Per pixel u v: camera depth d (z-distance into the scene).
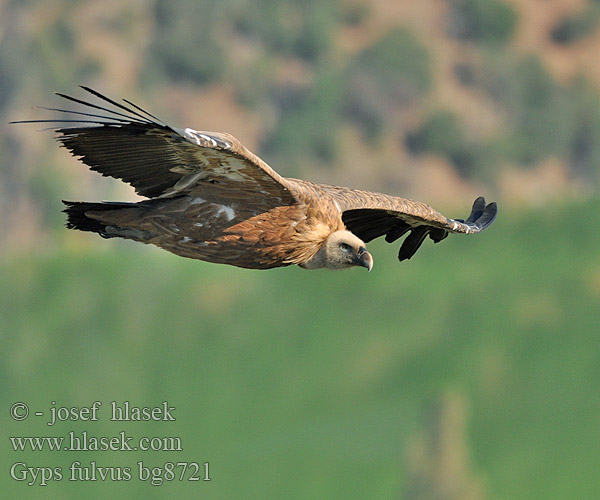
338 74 121.88
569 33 130.62
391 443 48.19
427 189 117.25
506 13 129.88
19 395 56.25
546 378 53.41
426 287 62.28
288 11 125.56
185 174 15.64
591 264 63.00
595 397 51.38
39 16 111.62
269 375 56.06
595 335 55.56
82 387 56.56
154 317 62.00
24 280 67.88
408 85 123.12
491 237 67.12
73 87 109.06
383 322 59.28
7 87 105.12
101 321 62.19
